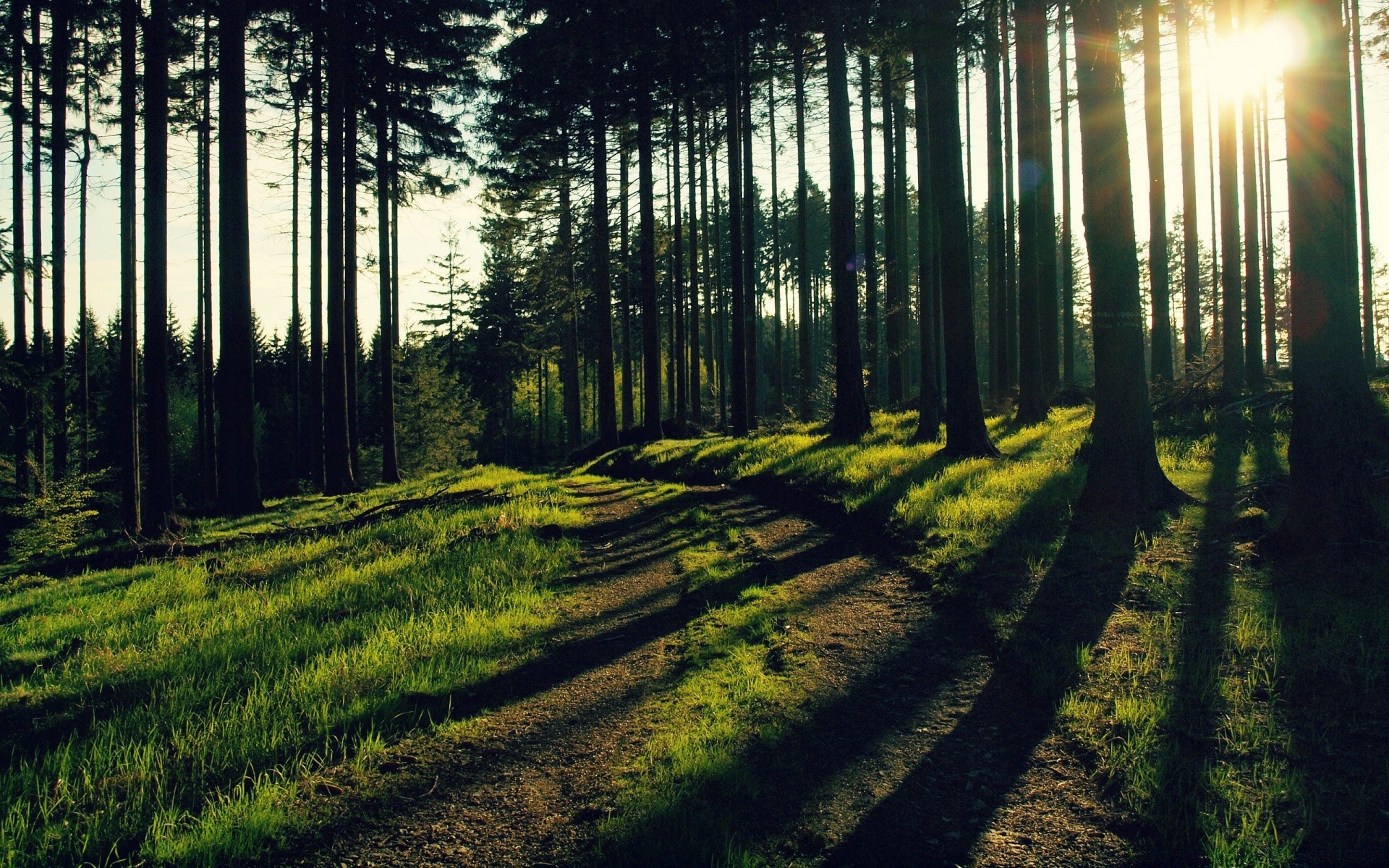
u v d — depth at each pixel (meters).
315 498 20.08
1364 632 4.64
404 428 38.28
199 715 4.96
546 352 44.09
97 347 44.56
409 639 6.56
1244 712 4.14
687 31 20.39
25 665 6.56
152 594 9.08
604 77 22.00
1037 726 4.41
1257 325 18.94
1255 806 3.40
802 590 7.39
